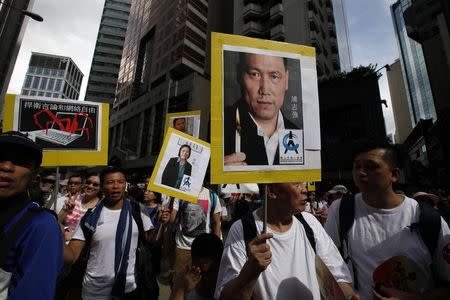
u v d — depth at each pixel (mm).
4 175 1363
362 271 1786
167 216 3438
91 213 2738
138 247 2854
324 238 1778
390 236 1754
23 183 1424
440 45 44219
